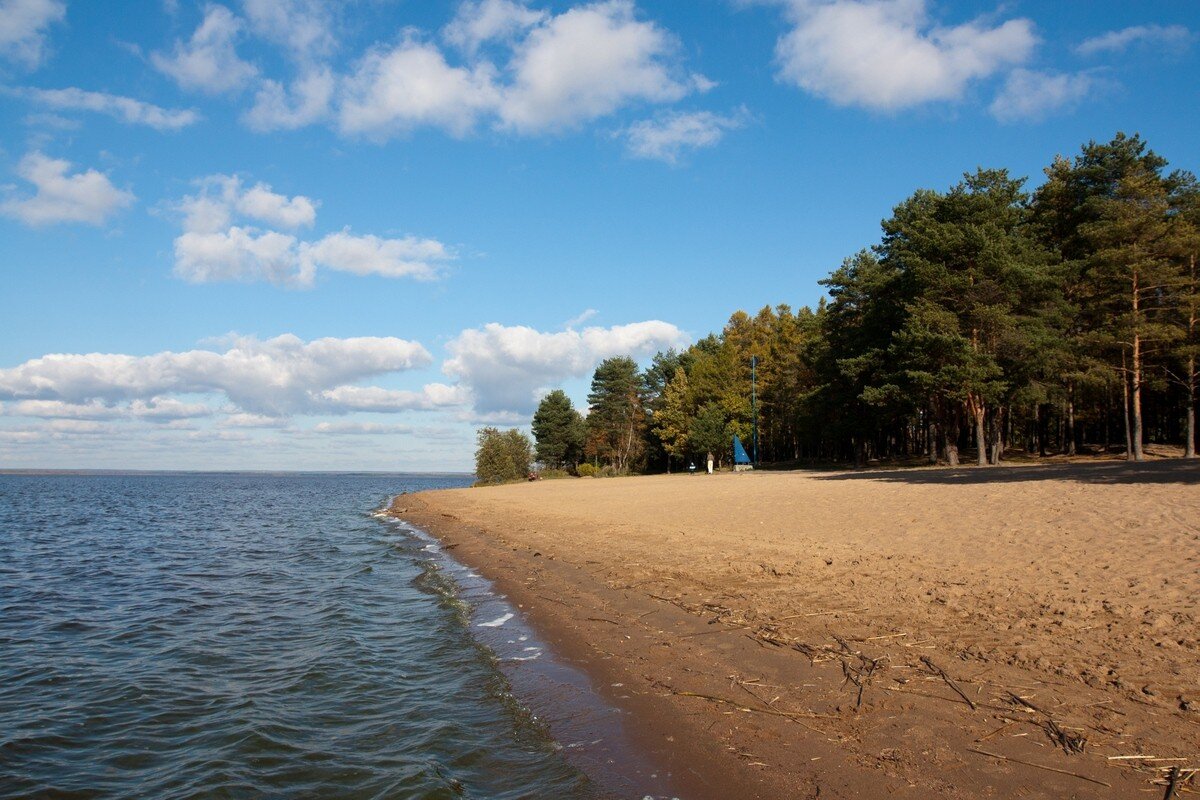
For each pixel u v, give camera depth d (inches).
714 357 2640.3
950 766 190.1
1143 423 2015.3
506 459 2822.3
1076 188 1481.3
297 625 474.3
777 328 2448.3
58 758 261.3
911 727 215.6
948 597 349.4
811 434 2169.0
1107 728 200.5
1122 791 169.8
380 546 941.2
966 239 1352.1
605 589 471.8
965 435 2217.0
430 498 1909.4
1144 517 485.4
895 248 1578.5
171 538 1179.9
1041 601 324.8
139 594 628.4
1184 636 261.1
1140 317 1299.2
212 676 362.0
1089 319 1475.1
